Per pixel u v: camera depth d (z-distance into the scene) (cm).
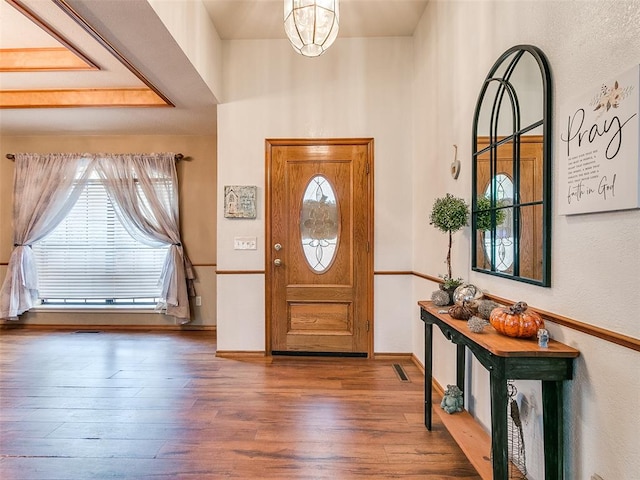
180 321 456
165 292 445
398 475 179
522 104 162
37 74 326
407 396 266
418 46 325
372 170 348
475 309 179
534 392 154
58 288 458
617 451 112
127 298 458
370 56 347
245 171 351
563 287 137
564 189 135
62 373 311
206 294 461
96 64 307
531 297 158
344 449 200
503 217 180
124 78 335
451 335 177
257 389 278
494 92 188
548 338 132
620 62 110
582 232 127
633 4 105
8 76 330
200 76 289
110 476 178
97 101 361
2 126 425
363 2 294
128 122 412
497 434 130
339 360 343
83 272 459
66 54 316
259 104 349
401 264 348
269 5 293
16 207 451
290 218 352
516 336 142
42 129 438
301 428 221
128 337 423
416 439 209
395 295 349
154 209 446
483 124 200
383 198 348
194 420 231
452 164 245
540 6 150
